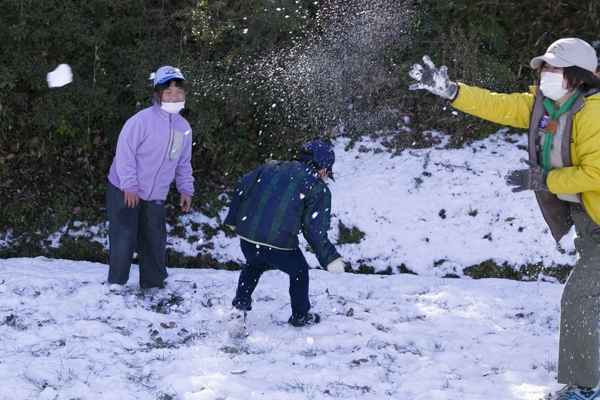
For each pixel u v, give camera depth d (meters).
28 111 7.17
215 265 6.72
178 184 5.57
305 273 4.66
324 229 4.38
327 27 8.03
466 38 7.89
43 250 6.79
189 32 7.22
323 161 4.41
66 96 6.88
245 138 7.56
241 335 4.58
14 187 7.05
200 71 7.07
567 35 7.99
